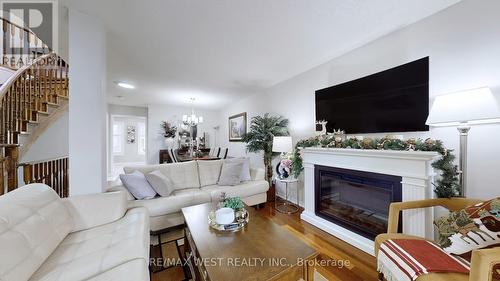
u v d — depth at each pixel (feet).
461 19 5.48
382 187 6.47
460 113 4.48
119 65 9.99
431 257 3.70
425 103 6.09
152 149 20.52
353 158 7.18
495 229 3.33
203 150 21.49
